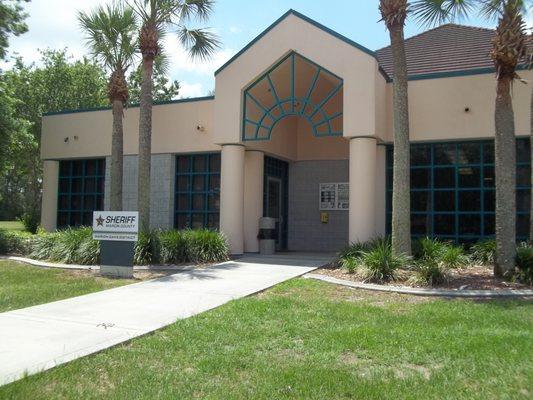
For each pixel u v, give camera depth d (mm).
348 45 14523
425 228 15133
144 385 5094
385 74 15359
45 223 20594
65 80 29891
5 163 20094
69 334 6887
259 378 5285
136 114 18906
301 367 5570
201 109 17891
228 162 16141
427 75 15000
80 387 5043
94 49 16234
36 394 4805
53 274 12594
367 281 10680
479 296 9344
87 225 20047
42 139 20766
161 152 18391
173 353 6145
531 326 7102
